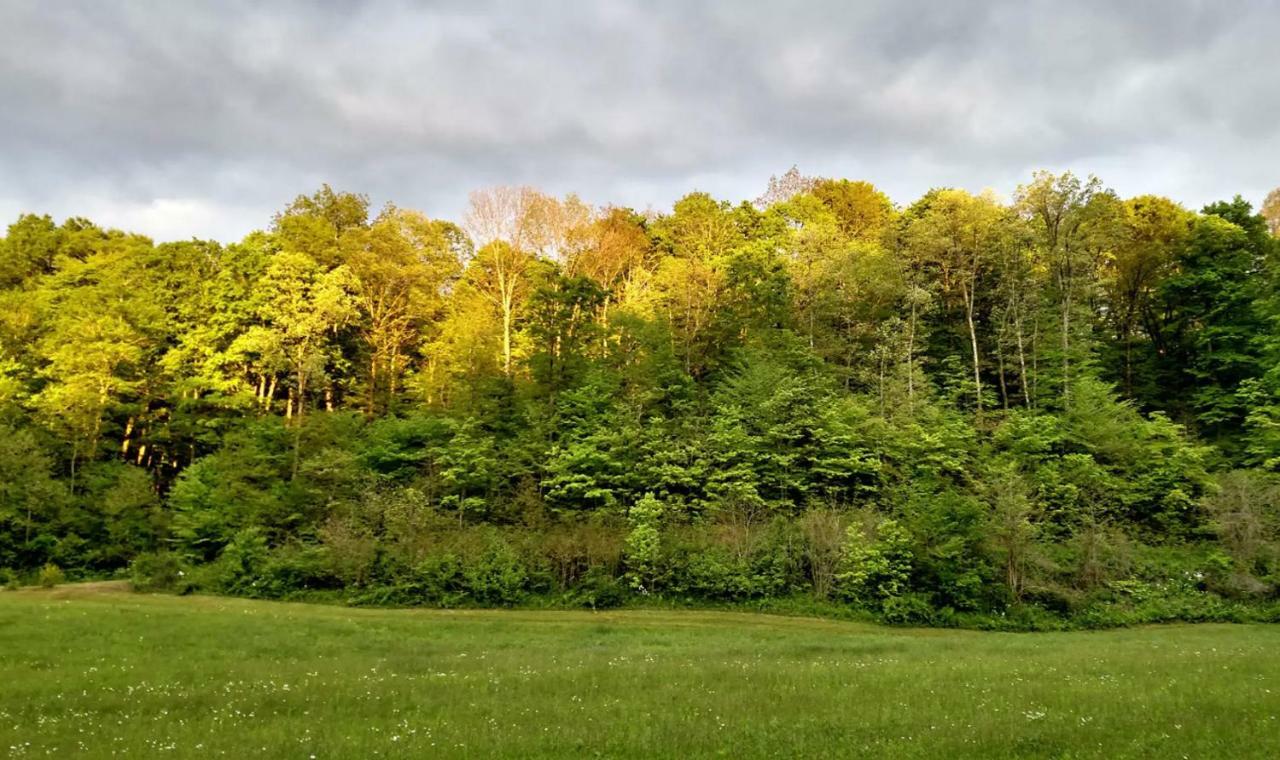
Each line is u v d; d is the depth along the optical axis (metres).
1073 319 59.22
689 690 17.12
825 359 58.41
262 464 46.44
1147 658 22.36
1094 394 50.72
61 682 18.98
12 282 69.31
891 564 37.41
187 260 62.19
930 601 36.97
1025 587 37.41
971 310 60.50
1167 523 44.78
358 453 48.28
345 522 41.66
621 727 13.25
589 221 67.56
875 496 45.88
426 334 66.31
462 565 38.91
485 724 13.62
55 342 55.81
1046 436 48.47
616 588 38.31
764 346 55.34
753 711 14.54
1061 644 28.50
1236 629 34.16
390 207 70.62
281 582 39.56
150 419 55.56
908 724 13.10
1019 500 38.47
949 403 54.22
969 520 38.38
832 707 14.84
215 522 43.72
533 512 43.41
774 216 79.19
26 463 46.41
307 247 63.38
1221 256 57.97
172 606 34.94
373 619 32.81
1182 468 45.97
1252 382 49.88
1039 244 59.28
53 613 30.56
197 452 57.12
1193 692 15.66
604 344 59.44
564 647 27.12
